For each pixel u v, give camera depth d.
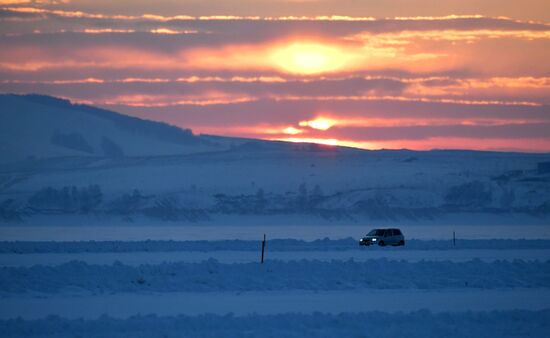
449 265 108.81
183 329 65.00
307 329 65.62
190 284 92.00
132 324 65.81
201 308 76.94
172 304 79.38
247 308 77.00
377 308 77.81
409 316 70.31
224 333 63.00
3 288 87.12
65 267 98.62
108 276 95.69
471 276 102.00
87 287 89.88
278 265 106.25
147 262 119.38
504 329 66.94
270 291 89.88
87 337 61.84
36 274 94.69
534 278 101.88
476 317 70.56
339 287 93.19
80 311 74.88
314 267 105.31
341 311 75.69
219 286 91.81
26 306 77.62
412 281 97.25
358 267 106.12
